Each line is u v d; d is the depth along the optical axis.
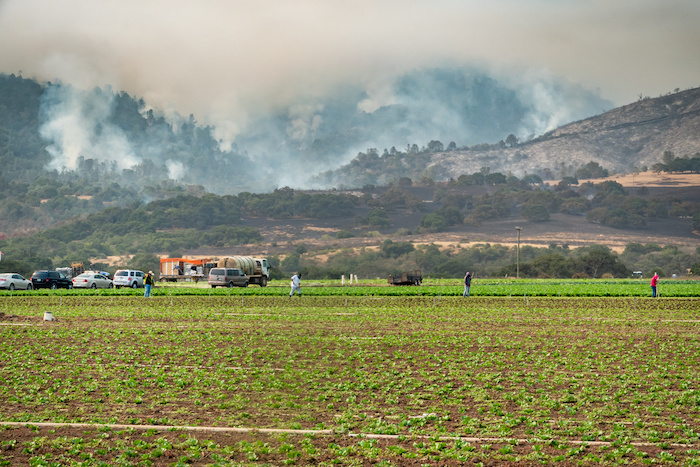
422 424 30.73
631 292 128.00
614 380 40.09
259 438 28.86
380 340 57.41
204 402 35.00
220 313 84.56
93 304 101.25
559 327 68.50
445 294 124.75
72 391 37.09
